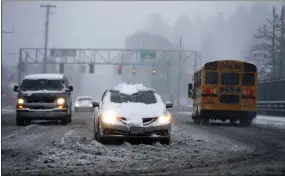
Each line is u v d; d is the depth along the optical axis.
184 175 15.46
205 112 43.28
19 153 20.88
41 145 23.98
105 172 15.96
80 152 20.98
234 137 30.06
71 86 40.41
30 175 15.39
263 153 21.52
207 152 21.77
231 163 18.30
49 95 37.97
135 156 19.97
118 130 23.80
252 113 43.03
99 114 24.98
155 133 24.00
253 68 43.31
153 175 15.45
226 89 43.16
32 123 42.22
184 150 22.25
